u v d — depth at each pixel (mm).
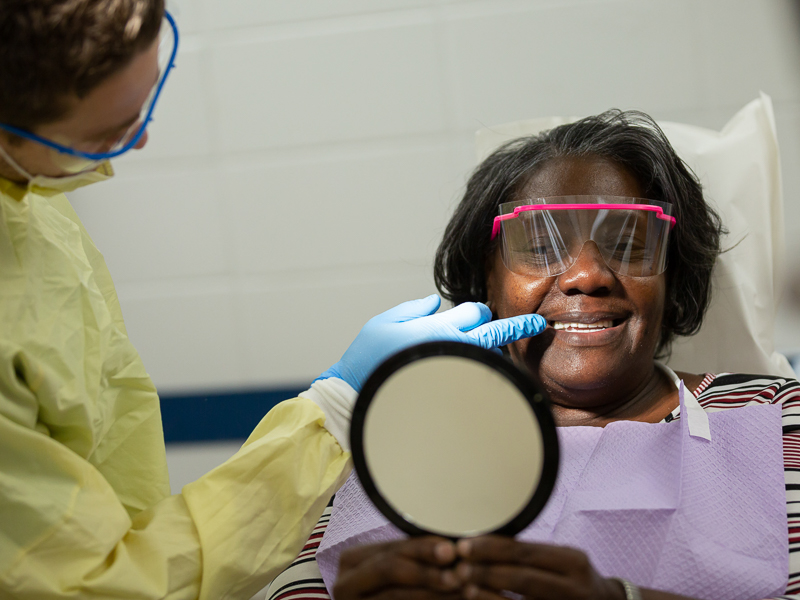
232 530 914
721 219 1648
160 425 1172
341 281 2404
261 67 2357
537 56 2219
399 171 2334
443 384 640
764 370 1706
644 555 926
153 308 2494
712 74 2141
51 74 705
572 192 1200
